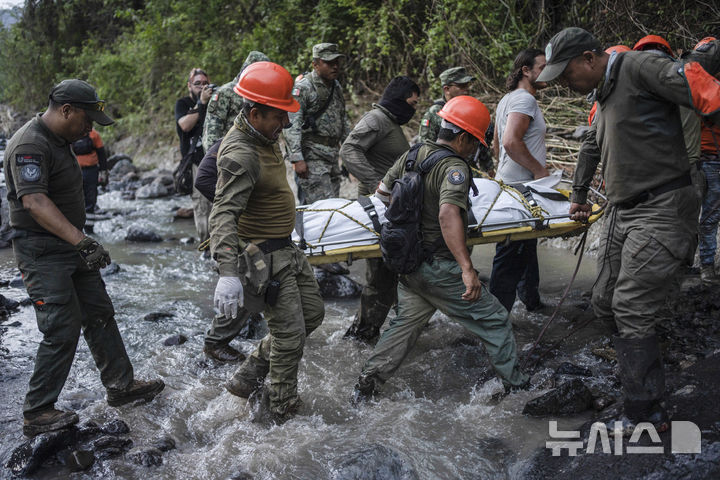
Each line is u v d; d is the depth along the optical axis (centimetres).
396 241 339
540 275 610
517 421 338
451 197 328
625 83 289
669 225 291
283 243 338
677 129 292
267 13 1302
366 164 475
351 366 422
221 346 434
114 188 1281
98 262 317
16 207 321
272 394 351
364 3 1130
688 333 424
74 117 318
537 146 455
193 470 309
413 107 480
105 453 319
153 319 521
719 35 784
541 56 451
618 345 301
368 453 302
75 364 434
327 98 579
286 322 338
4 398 382
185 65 1517
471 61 955
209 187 404
